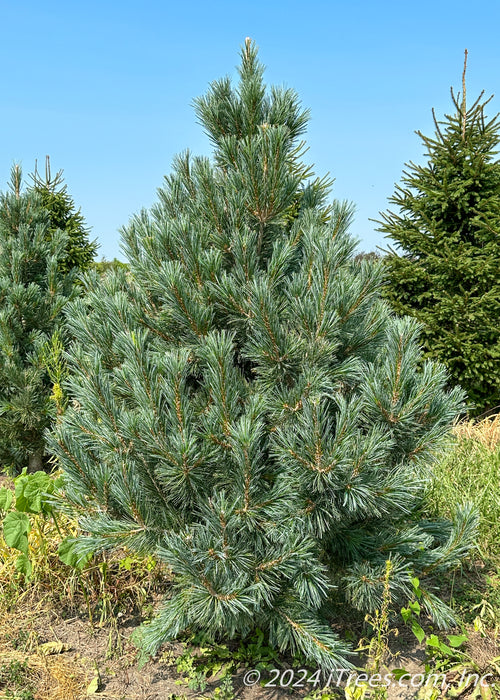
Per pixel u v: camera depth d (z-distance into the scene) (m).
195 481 2.96
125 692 2.96
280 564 2.84
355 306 2.98
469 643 3.21
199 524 2.96
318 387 2.88
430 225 7.34
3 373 6.12
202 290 3.11
